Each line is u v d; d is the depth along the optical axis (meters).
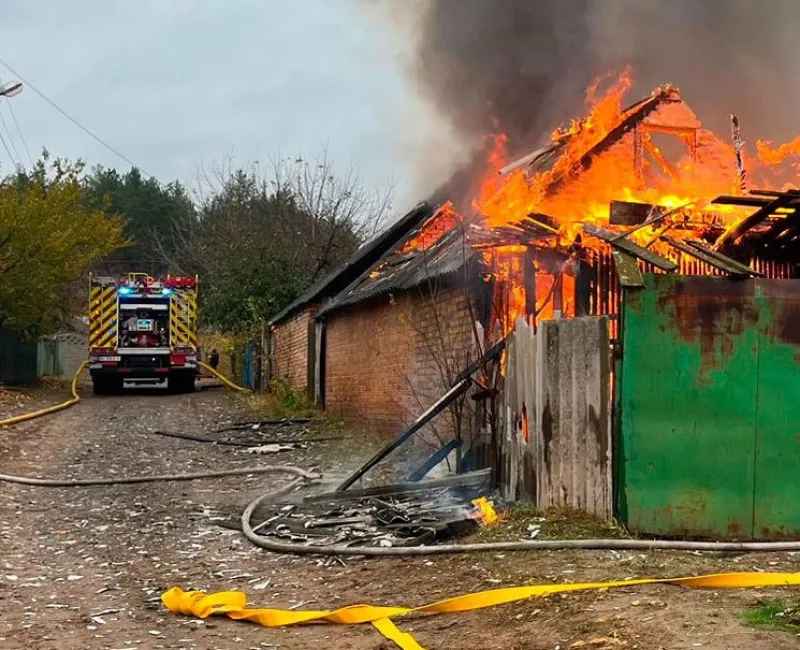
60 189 24.80
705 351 6.14
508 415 7.39
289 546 6.75
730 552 5.72
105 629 4.93
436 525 6.93
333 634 4.71
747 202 7.35
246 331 28.73
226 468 11.50
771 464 6.15
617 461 6.20
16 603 5.50
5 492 9.61
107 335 25.69
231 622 5.05
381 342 14.10
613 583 4.80
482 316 9.70
